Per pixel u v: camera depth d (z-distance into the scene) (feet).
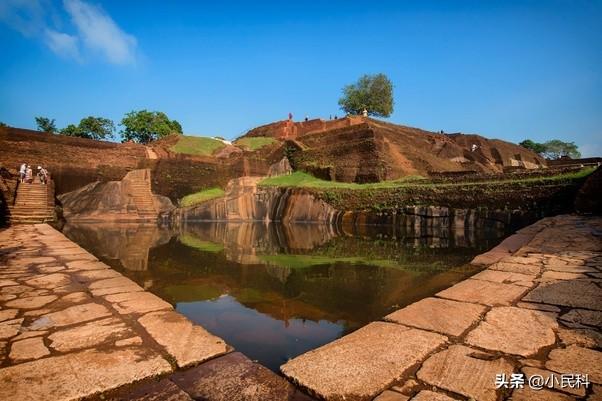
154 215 69.10
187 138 91.86
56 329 9.83
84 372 7.32
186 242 36.52
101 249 30.30
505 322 9.86
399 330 9.48
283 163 87.45
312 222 64.34
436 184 57.57
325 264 23.56
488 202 47.50
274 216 69.92
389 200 57.21
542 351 7.99
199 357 8.10
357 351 8.24
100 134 125.80
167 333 9.59
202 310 13.48
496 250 23.44
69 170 65.41
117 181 69.62
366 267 22.35
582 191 39.29
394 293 15.79
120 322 10.43
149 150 81.51
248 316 12.73
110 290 14.16
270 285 17.53
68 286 14.76
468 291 13.10
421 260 24.56
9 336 9.29
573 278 14.51
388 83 132.16
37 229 38.55
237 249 31.27
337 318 12.46
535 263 17.79
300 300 14.82
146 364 7.71
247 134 116.26
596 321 9.72
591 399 6.03
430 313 10.77
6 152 62.49
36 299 12.83
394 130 98.02
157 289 16.74
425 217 51.47
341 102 136.05
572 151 191.62
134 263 23.63
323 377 7.04
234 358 8.21
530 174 49.88
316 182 73.31
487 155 112.88
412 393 6.37
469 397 6.17
